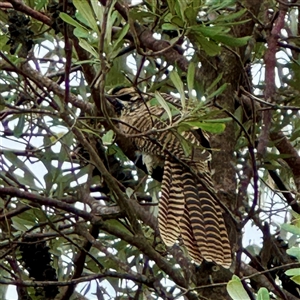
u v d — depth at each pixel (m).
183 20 8.68
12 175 11.52
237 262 9.38
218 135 10.04
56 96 11.12
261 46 12.50
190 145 9.82
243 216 10.45
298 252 7.23
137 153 11.88
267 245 10.50
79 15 8.76
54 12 9.57
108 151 11.74
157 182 12.96
